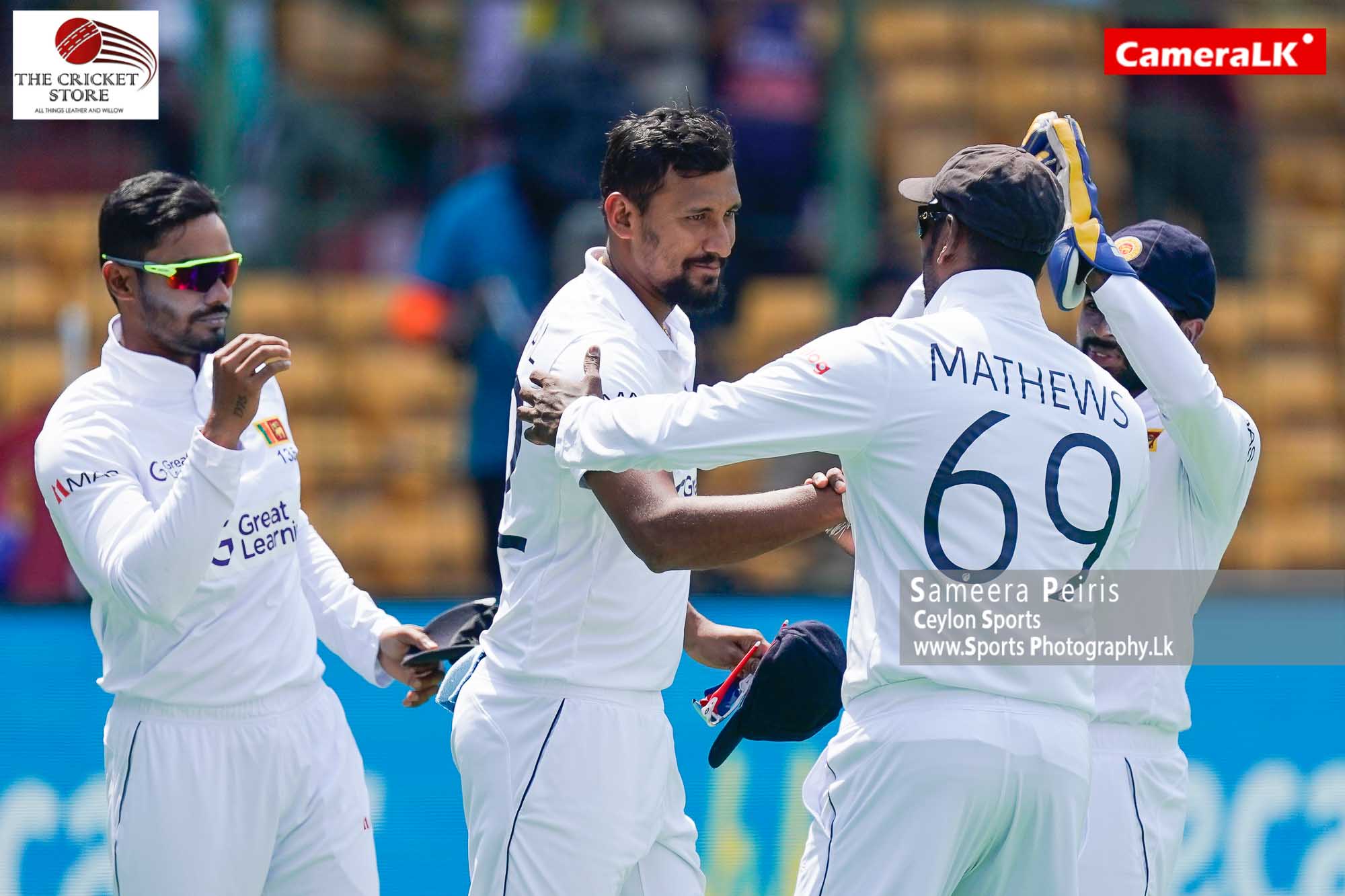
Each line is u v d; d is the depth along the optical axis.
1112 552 9.92
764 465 19.22
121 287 11.25
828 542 18.53
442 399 21.64
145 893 11.12
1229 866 16.56
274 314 21.34
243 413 10.42
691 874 11.61
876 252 20.70
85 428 11.04
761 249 20.95
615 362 10.44
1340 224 25.36
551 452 10.49
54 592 17.09
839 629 17.25
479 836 10.87
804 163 21.14
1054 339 9.78
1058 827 9.38
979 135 25.91
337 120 21.59
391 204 21.86
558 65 18.98
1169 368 10.34
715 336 20.67
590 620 10.66
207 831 11.16
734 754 16.06
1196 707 16.91
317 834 11.58
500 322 18.39
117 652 11.23
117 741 11.28
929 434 9.26
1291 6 26.47
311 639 11.96
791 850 15.98
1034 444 9.34
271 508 11.58
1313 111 26.75
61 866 15.34
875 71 25.91
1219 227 23.94
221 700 11.21
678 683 16.20
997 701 9.23
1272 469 23.89
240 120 21.08
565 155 18.83
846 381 9.27
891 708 9.39
